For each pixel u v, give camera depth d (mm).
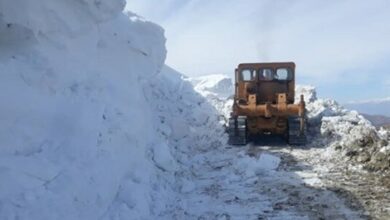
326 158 11562
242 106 13695
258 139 14680
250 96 14016
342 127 14164
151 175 8953
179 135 13133
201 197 8766
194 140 13570
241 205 8234
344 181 9477
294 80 14742
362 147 11664
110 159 7379
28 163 5957
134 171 8391
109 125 7852
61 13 7684
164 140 11648
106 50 9484
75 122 7020
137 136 8914
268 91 14797
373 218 7332
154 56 11094
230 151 12844
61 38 7766
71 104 7367
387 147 11000
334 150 12062
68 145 6672
